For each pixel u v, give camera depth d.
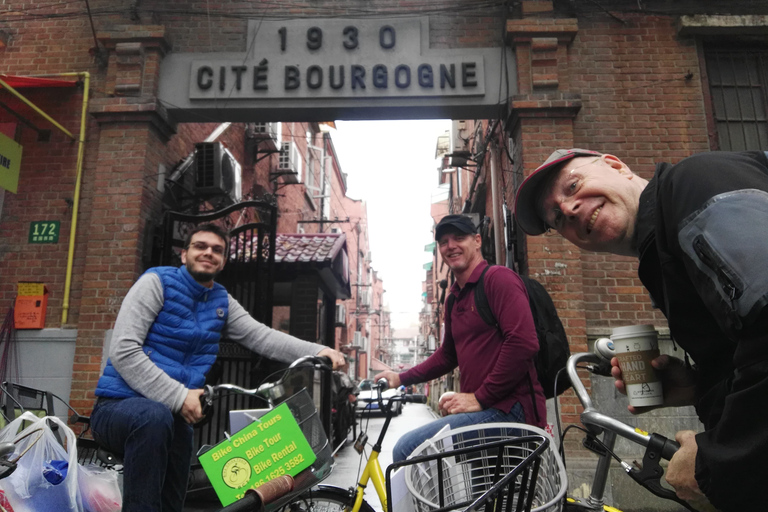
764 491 0.95
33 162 6.02
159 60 6.09
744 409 0.96
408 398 2.45
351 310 33.84
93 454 3.10
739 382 0.98
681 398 1.47
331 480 5.99
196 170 6.50
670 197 1.17
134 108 5.82
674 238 1.16
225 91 6.00
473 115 6.11
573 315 5.27
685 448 1.13
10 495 1.85
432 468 1.50
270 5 6.20
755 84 6.09
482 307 2.47
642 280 1.38
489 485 1.56
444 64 5.97
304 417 1.94
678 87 5.95
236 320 2.68
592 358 1.67
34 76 6.23
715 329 1.19
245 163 11.10
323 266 9.17
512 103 5.72
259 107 5.98
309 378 5.69
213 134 8.14
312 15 6.16
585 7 6.13
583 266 5.55
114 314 5.44
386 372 2.70
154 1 6.31
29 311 5.62
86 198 5.91
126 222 5.64
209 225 2.58
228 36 6.18
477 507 1.16
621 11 6.12
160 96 6.03
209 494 4.02
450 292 2.74
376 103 5.94
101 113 5.88
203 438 5.63
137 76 5.95
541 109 5.71
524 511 1.27
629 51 6.04
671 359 1.49
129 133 5.85
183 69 6.09
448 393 2.31
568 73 5.96
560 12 6.12
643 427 4.99
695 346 1.24
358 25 6.11
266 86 5.96
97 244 5.61
